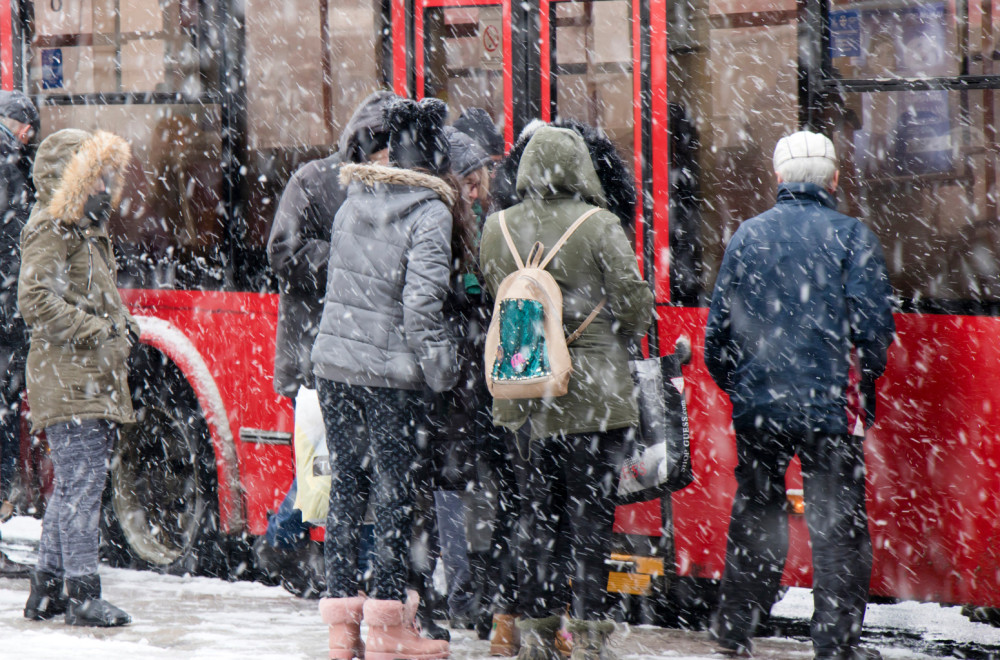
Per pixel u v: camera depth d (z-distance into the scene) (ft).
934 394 49.57
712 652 51.24
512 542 52.19
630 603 57.16
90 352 54.65
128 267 67.67
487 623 54.44
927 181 49.57
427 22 58.44
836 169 48.29
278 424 63.21
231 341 64.69
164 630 55.26
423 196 46.98
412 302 45.83
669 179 53.78
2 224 66.03
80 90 67.62
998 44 48.42
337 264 47.88
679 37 53.42
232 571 67.56
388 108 47.88
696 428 53.42
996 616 53.83
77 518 55.31
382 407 47.14
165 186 66.18
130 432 69.36
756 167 52.39
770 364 47.06
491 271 48.08
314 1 61.36
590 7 55.11
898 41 49.73
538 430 46.01
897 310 50.08
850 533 46.70
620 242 45.47
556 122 50.57
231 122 64.03
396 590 47.65
